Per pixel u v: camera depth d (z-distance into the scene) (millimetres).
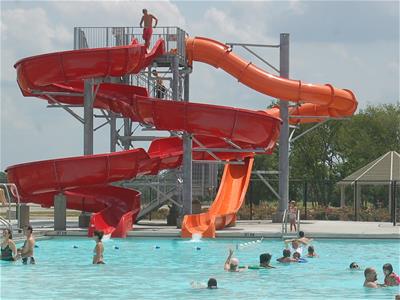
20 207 30203
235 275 19266
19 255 22391
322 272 19859
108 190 33406
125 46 33125
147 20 36719
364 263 21938
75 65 33000
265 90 37750
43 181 31188
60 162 31047
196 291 16516
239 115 31656
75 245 27141
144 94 36875
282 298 15609
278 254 24250
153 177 36906
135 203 32844
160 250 25422
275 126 32469
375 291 16641
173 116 31453
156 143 38531
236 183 36312
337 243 28016
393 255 24000
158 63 38000
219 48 38344
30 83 33844
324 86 37938
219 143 35875
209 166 37594
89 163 31062
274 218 38406
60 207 31047
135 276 19078
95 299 15422
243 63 38094
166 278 18719
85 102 34969
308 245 26062
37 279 18438
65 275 19234
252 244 27438
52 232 30078
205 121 31578
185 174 32750
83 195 33125
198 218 30938
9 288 16969
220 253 24531
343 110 38656
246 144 33656
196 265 21422
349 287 17219
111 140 39062
